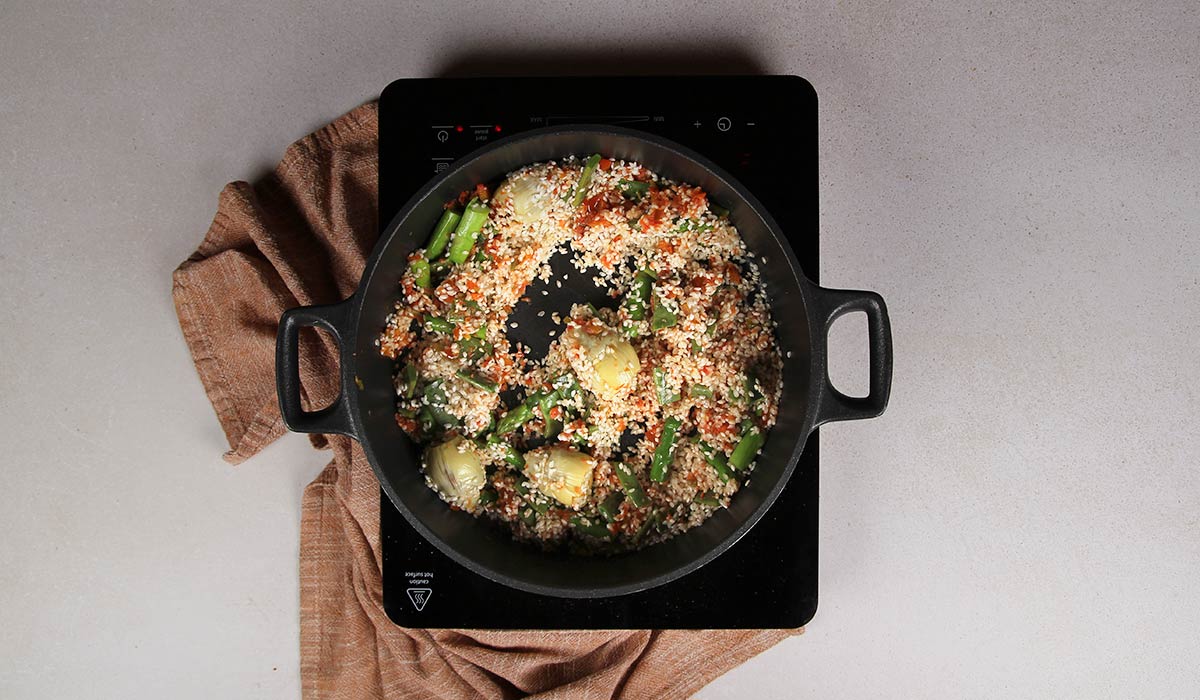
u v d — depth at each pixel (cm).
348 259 75
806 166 71
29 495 79
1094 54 78
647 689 78
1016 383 78
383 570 71
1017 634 78
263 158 79
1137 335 78
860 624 79
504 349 73
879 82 78
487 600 71
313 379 76
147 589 79
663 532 72
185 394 79
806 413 63
